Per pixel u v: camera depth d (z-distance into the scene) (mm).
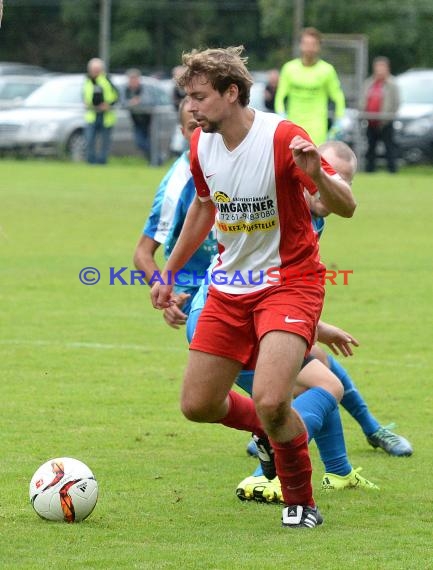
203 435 25688
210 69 18031
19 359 32906
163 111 101250
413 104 105750
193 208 20438
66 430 25703
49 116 103750
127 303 42531
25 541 18062
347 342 22109
